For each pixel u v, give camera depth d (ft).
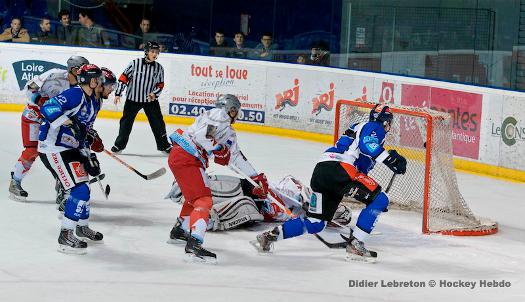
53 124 24.58
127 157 42.04
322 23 60.54
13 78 53.67
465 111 43.11
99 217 29.60
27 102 30.53
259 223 29.48
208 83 52.44
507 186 40.01
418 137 33.71
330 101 49.03
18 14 57.00
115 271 23.43
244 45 59.62
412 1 57.82
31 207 30.63
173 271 23.66
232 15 62.64
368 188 25.23
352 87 48.19
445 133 30.71
